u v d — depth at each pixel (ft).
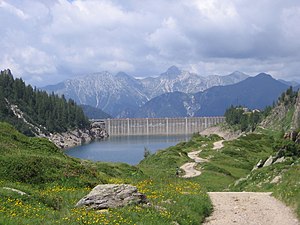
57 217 59.77
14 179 97.25
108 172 160.25
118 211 63.36
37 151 149.28
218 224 69.92
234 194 106.01
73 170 114.21
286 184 100.27
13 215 56.13
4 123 161.58
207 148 474.49
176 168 281.13
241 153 393.70
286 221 71.05
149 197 81.00
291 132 193.98
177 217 65.77
